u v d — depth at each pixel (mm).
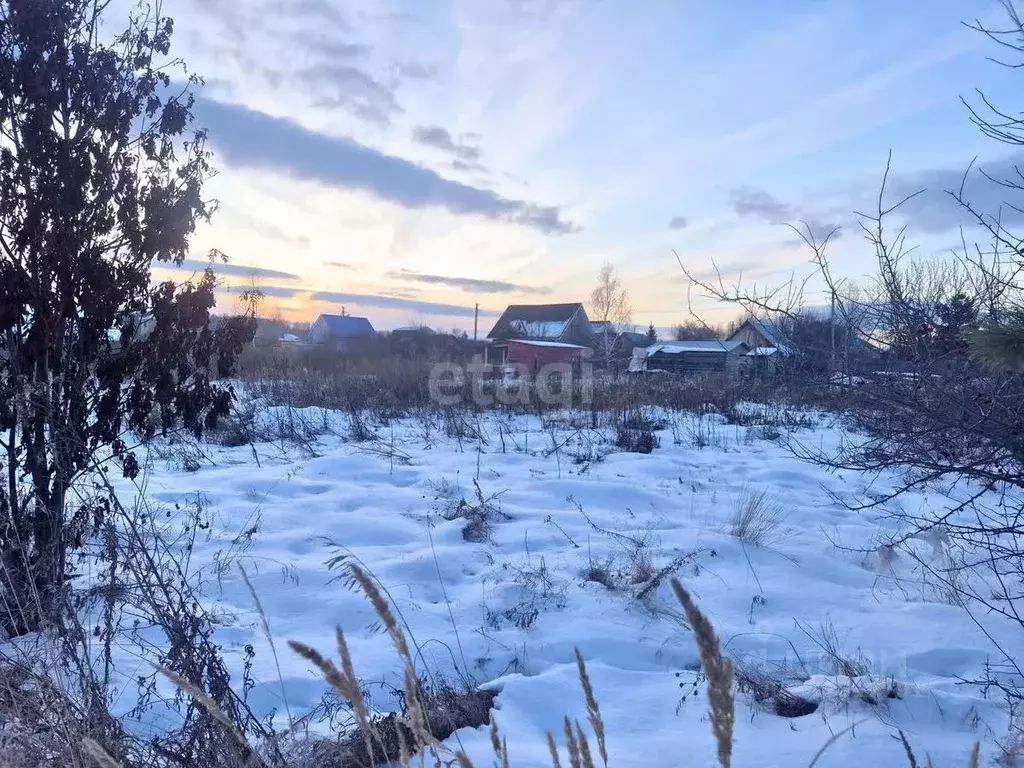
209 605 4375
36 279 3912
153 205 4184
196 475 7891
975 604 4590
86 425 4164
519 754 2914
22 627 3555
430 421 12516
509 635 4199
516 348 33031
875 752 2895
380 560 5355
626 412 12344
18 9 3846
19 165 3898
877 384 3525
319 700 3395
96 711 2609
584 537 6035
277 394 14820
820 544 5887
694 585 4988
